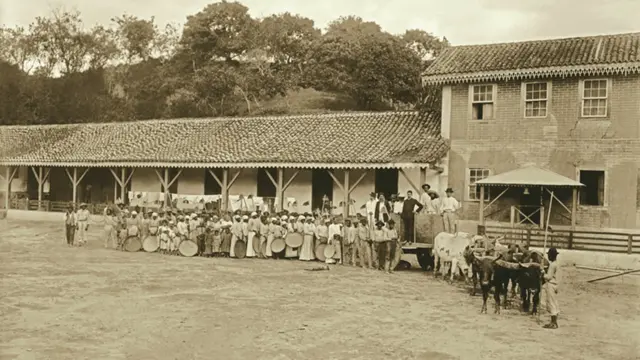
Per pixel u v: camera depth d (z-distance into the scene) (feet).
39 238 99.76
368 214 79.36
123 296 52.85
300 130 107.86
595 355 38.52
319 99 213.25
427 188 78.74
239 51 231.30
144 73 239.09
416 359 36.70
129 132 127.54
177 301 51.24
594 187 85.66
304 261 78.48
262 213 86.94
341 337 41.09
